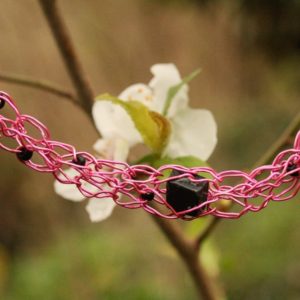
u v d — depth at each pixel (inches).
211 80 64.1
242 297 45.2
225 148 51.1
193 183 16.9
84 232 59.8
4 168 68.0
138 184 17.1
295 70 42.8
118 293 44.1
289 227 48.3
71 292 45.4
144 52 67.6
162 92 20.1
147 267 47.7
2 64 66.4
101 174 17.2
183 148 19.8
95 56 66.9
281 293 45.6
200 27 64.2
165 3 41.1
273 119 50.4
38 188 68.1
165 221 21.8
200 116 19.8
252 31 38.0
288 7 35.6
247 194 17.1
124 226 60.8
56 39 22.3
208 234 21.9
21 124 17.1
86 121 67.4
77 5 67.0
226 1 38.1
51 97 66.4
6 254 64.2
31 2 66.1
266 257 46.9
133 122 19.6
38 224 67.6
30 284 47.3
